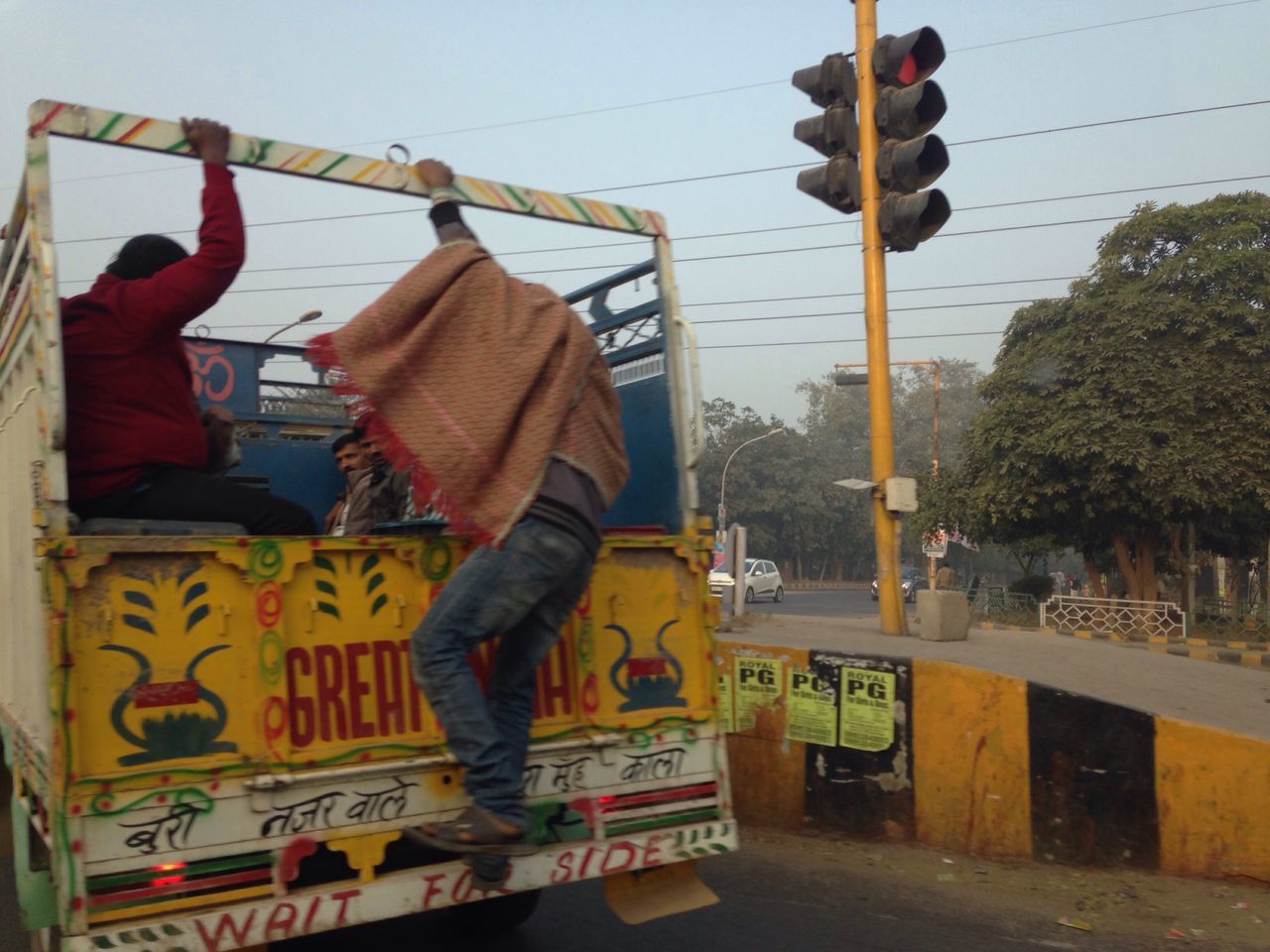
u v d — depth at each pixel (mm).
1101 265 22891
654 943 4566
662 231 4012
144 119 3119
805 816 6176
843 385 23328
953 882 5320
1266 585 24812
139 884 2748
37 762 3096
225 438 4145
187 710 2877
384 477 4910
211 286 3254
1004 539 24375
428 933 4680
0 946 4277
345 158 3404
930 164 8977
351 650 3160
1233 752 5074
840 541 77938
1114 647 10195
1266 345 20406
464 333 3178
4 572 3891
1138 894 5004
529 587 3092
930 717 5832
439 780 3256
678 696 3770
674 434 3992
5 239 3535
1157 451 20922
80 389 3230
